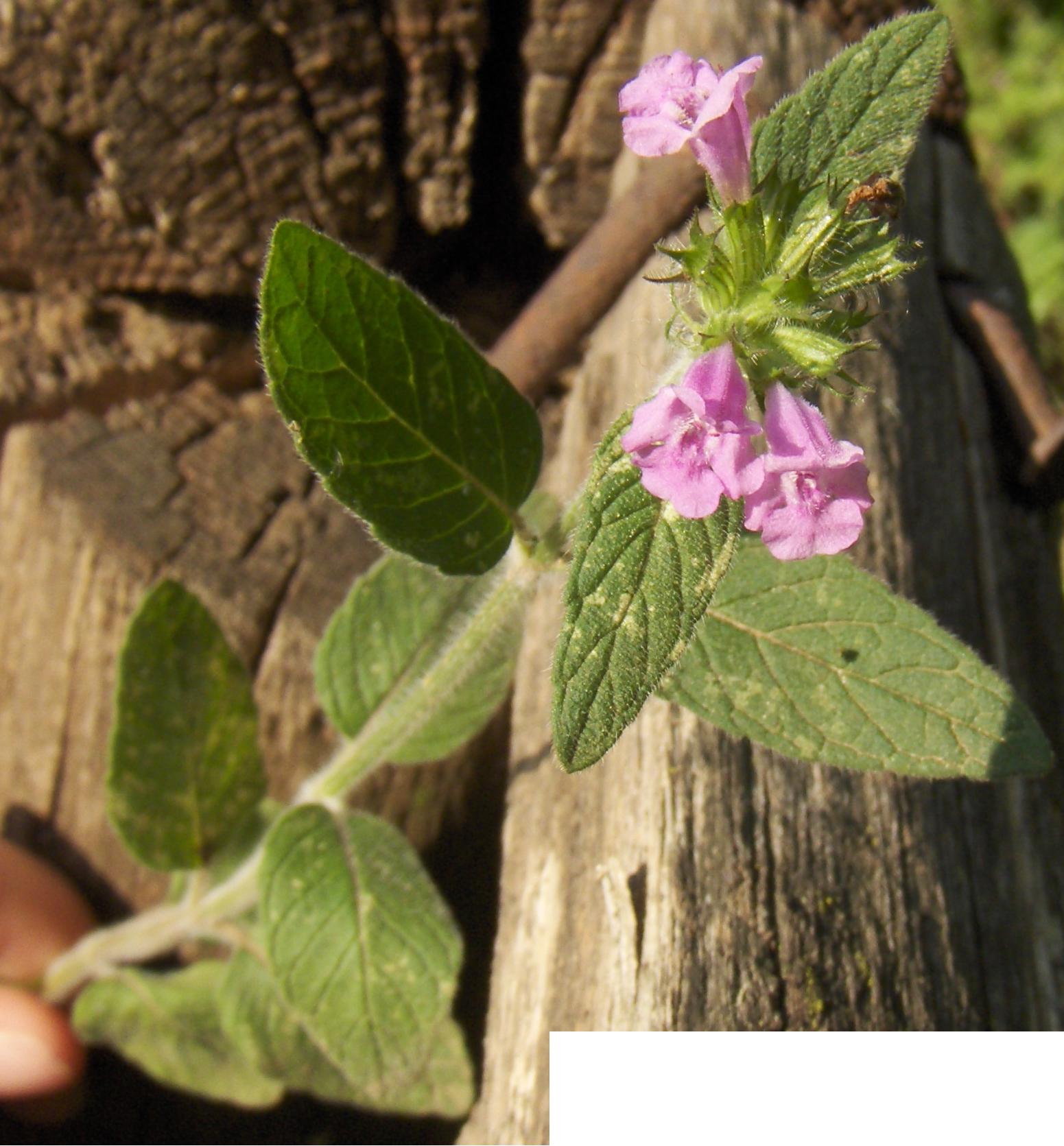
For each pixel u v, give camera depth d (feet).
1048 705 0.74
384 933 0.63
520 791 0.68
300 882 0.63
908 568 0.69
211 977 0.78
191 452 0.81
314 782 0.66
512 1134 0.57
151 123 0.78
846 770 0.62
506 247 0.91
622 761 0.62
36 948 0.80
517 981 0.62
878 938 0.59
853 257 0.52
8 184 0.79
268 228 0.82
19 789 0.83
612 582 0.48
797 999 0.57
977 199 0.91
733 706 0.53
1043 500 0.81
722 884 0.58
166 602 0.67
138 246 0.82
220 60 0.77
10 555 0.79
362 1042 0.61
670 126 0.51
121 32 0.76
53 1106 0.81
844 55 0.54
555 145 0.85
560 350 0.74
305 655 0.76
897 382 0.75
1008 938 0.64
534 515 0.67
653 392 0.51
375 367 0.50
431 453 0.52
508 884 0.65
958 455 0.76
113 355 0.82
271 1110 0.80
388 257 0.87
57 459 0.79
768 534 0.48
